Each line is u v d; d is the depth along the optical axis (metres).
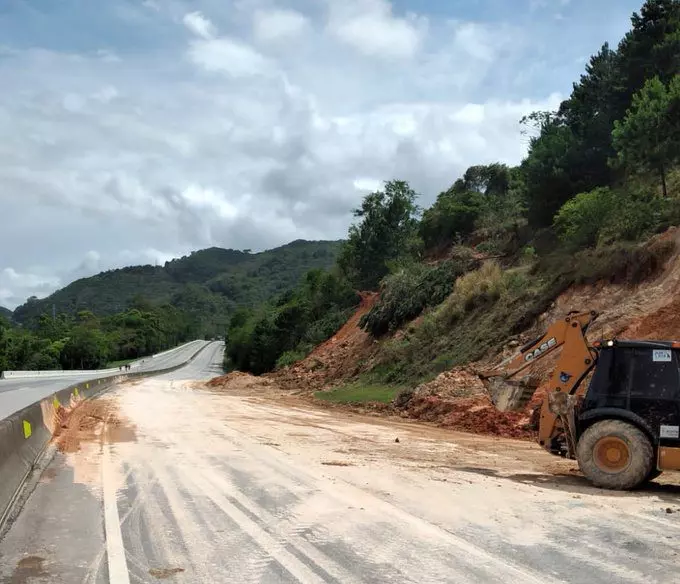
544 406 10.67
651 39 37.72
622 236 24.11
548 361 18.33
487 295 29.61
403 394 24.14
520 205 44.12
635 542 6.76
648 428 9.64
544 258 28.47
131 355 162.38
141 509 7.89
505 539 6.77
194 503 8.21
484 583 5.46
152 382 59.16
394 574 5.65
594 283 23.23
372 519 7.49
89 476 9.98
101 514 7.65
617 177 35.25
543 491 9.38
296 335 67.12
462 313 30.84
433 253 58.97
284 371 49.66
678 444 9.48
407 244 62.72
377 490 9.09
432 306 36.16
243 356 88.56
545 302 24.70
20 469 9.60
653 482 10.48
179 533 6.86
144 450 12.75
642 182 30.64
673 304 17.95
